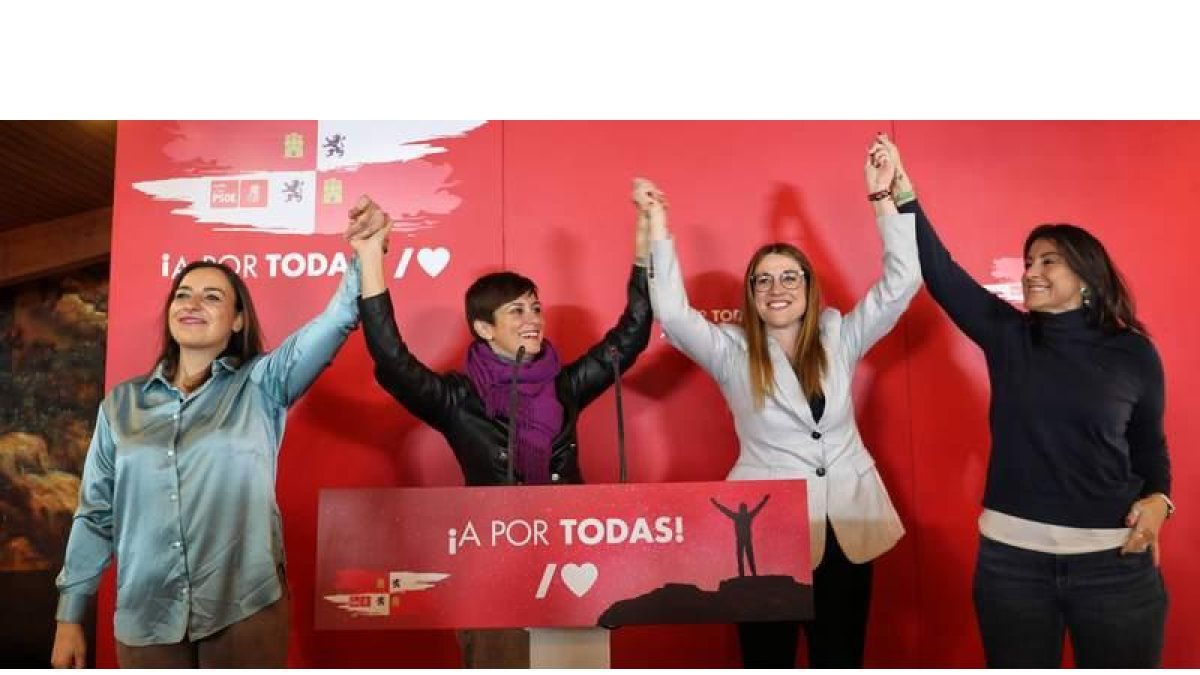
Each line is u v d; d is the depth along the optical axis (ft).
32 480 20.48
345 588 5.24
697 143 10.43
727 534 5.33
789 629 8.00
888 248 8.18
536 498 5.35
